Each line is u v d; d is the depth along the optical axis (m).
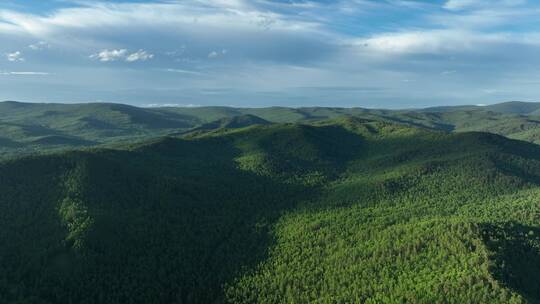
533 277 188.88
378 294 186.62
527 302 163.88
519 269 189.50
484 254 190.38
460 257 193.62
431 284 182.25
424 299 173.38
